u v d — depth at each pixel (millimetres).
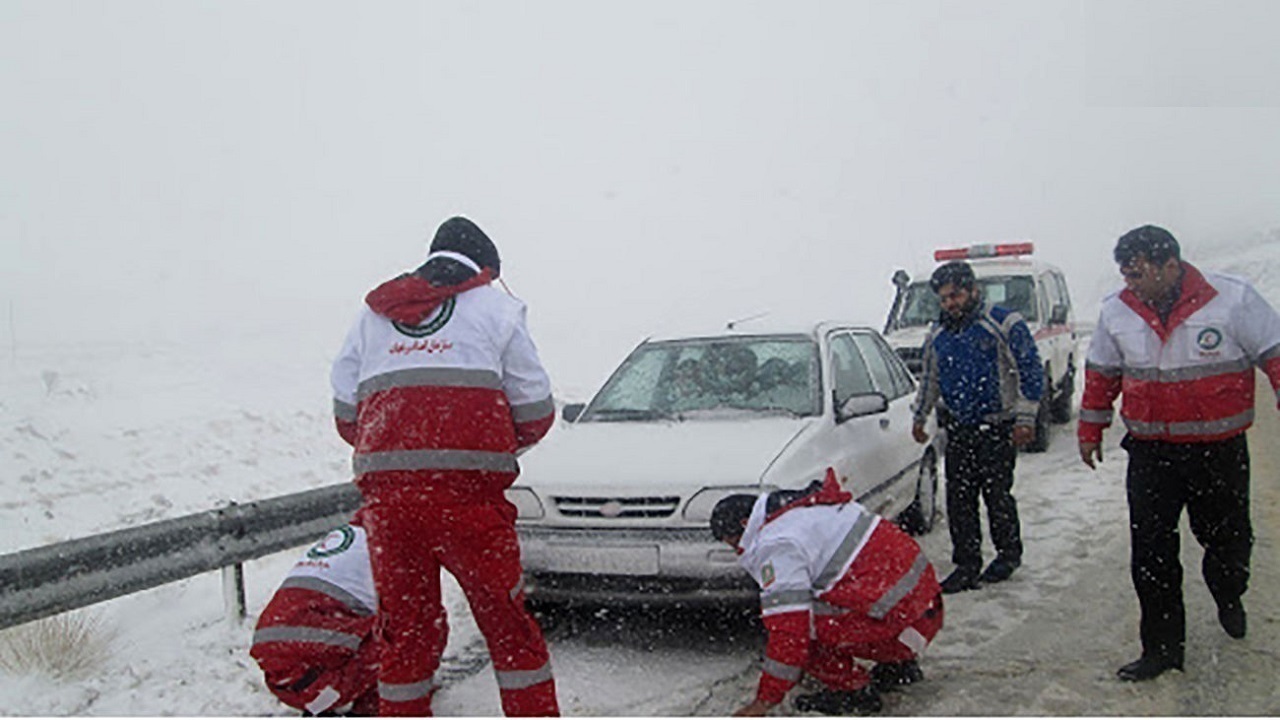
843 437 5805
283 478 9922
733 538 4387
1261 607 5301
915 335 11523
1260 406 12242
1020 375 5930
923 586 4328
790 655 4035
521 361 3736
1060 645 4980
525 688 3727
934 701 4398
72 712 4441
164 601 6062
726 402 6117
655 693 4566
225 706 4516
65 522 7984
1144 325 4477
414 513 3543
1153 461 4508
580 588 4988
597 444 5598
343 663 4324
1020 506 8039
